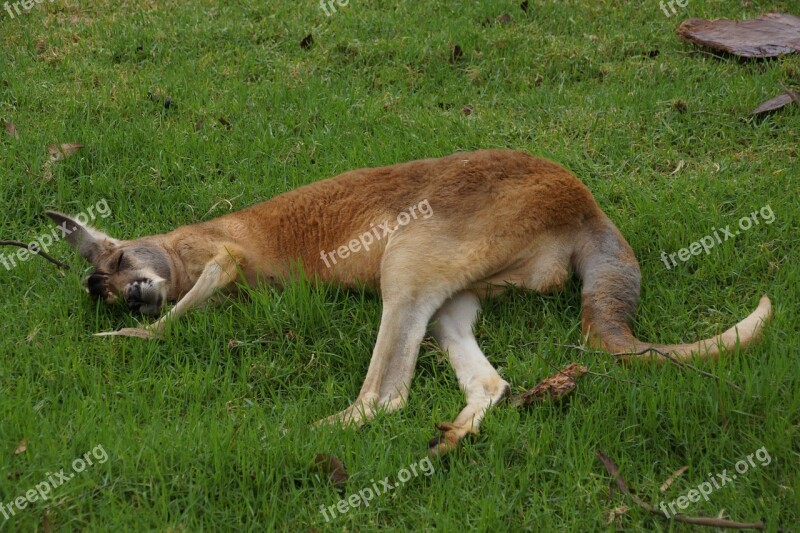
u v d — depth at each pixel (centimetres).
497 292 532
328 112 739
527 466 420
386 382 485
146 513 391
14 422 436
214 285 545
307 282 550
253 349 516
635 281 515
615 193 630
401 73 802
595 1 898
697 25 824
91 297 546
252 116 736
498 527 391
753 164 650
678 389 448
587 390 464
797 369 455
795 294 528
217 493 410
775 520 384
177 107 754
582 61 808
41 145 693
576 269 534
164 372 491
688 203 603
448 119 723
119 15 895
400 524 398
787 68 752
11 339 513
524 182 534
